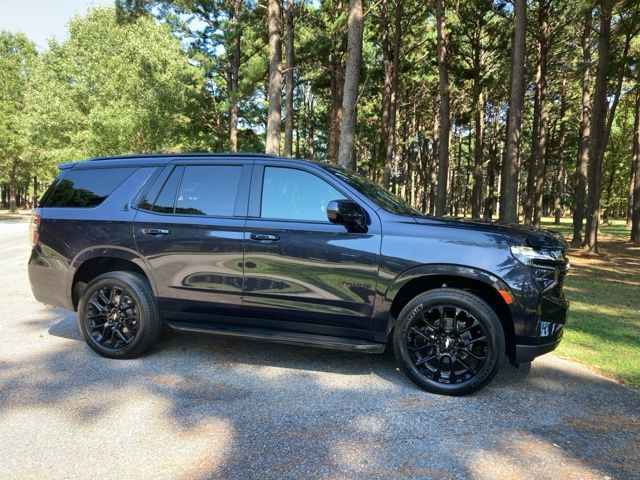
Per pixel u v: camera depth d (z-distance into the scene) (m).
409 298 4.02
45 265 4.70
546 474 2.65
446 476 2.61
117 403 3.48
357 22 10.65
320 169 4.15
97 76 24.05
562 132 32.81
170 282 4.32
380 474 2.62
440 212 16.34
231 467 2.67
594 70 21.95
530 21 21.38
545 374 4.27
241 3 25.78
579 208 19.17
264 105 30.53
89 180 4.75
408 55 26.98
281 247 3.99
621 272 12.00
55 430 3.07
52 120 26.75
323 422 3.24
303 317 4.04
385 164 23.56
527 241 3.59
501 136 36.94
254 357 4.55
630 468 2.73
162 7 24.75
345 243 3.87
